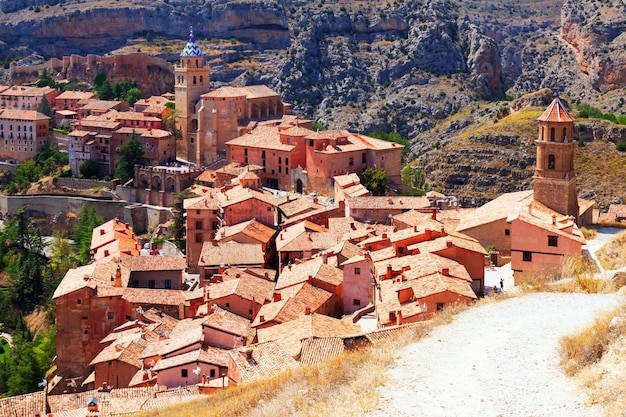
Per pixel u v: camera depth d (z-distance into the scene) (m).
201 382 145.50
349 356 96.94
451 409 73.75
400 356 88.69
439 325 96.75
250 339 159.00
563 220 159.25
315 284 180.50
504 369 80.31
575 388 74.31
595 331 80.88
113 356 171.12
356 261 177.75
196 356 149.50
